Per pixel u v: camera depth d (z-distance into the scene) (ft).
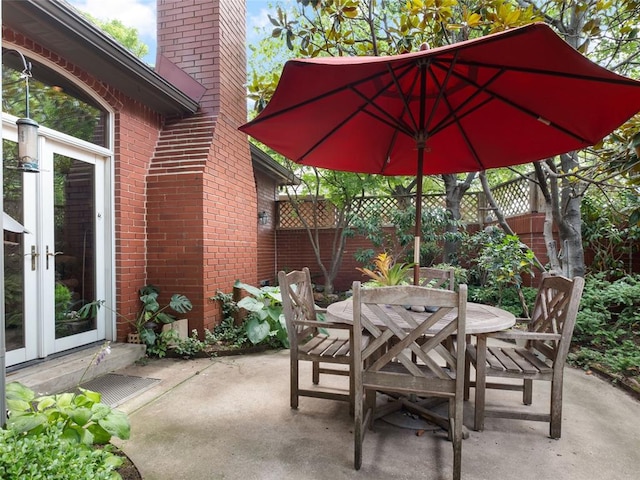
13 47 9.13
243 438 7.22
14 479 3.63
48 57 9.91
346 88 7.71
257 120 8.12
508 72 7.32
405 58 5.28
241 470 6.19
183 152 14.02
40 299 10.02
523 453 6.74
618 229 16.79
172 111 14.40
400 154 11.03
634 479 5.99
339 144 9.93
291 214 27.30
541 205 18.40
